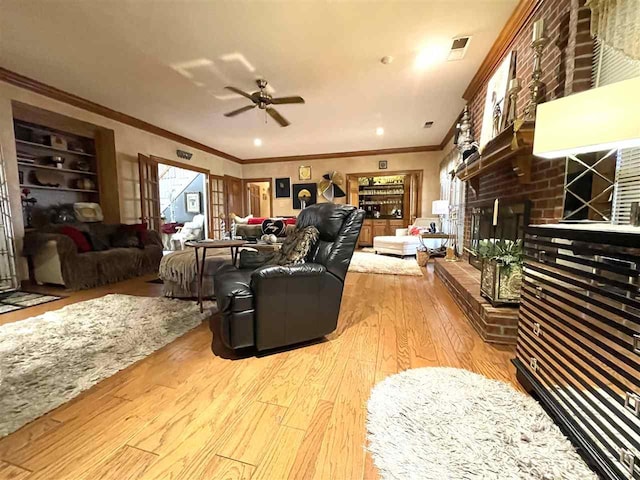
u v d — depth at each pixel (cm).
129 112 465
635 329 89
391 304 308
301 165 823
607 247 99
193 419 136
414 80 352
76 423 133
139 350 202
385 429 126
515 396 146
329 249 217
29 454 115
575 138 119
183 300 323
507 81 259
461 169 371
